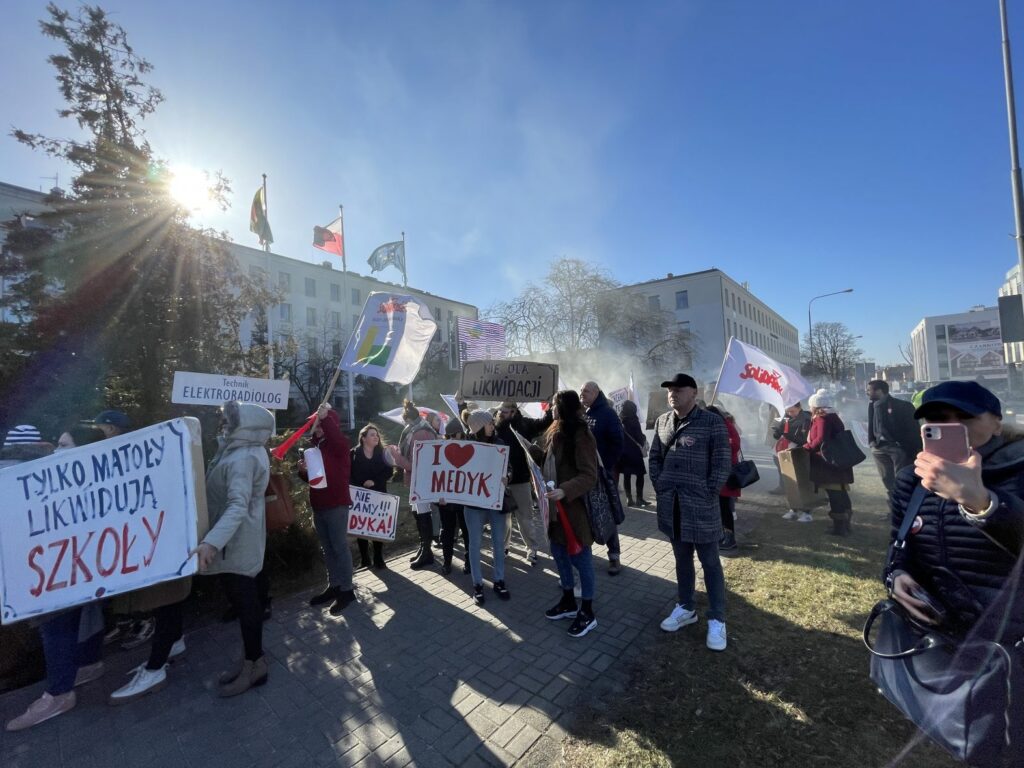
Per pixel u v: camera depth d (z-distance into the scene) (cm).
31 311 527
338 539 423
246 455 313
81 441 367
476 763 244
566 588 397
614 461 469
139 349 557
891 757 235
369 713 285
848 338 5341
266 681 319
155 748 261
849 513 573
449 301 6631
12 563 281
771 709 273
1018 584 149
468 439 482
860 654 322
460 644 360
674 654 334
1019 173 902
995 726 143
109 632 380
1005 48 906
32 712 282
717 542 345
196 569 279
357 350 527
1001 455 160
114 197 564
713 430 347
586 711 280
